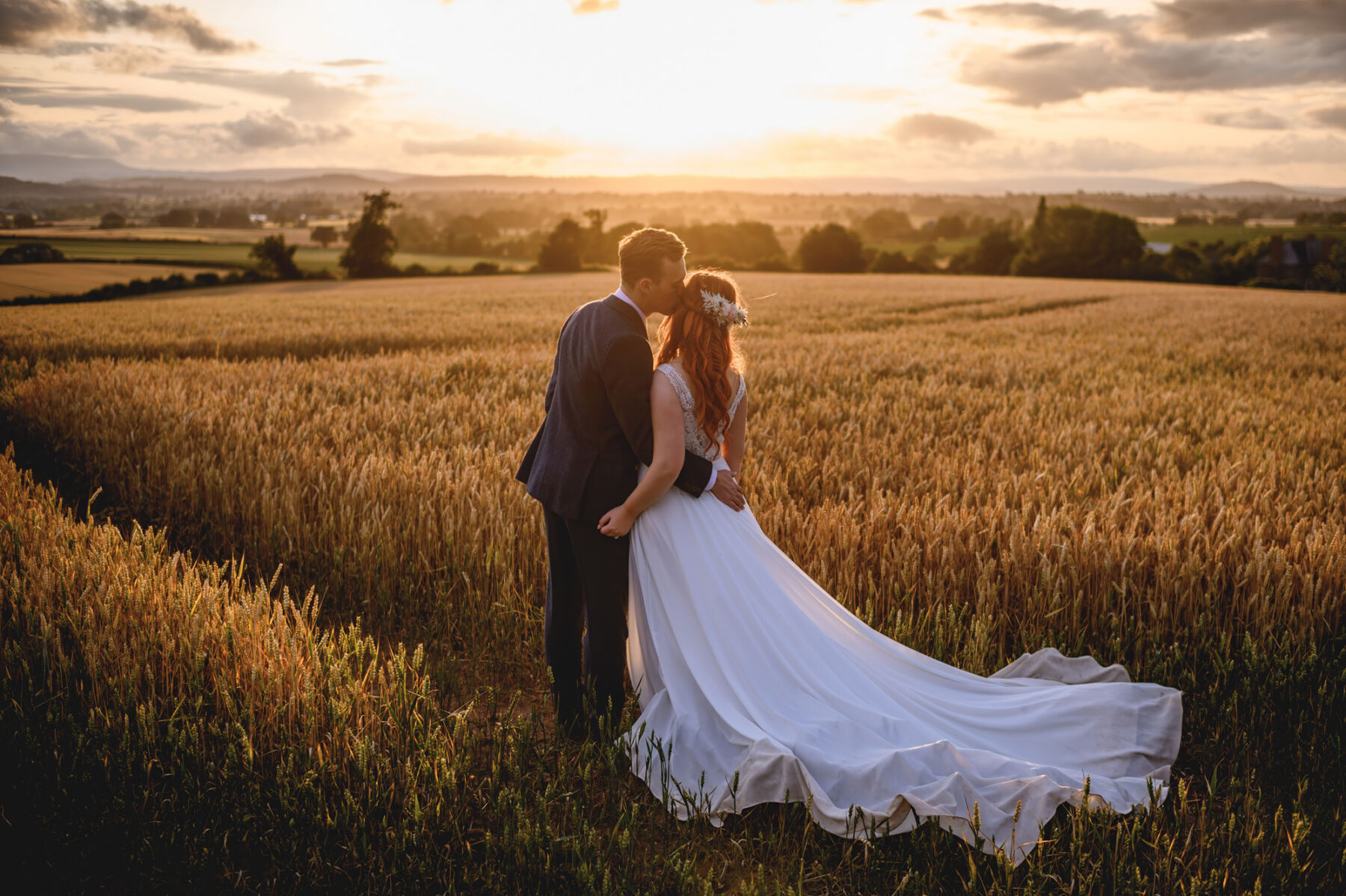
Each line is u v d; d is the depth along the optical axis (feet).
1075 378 37.70
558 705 10.45
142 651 9.81
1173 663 11.21
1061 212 279.49
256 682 9.41
